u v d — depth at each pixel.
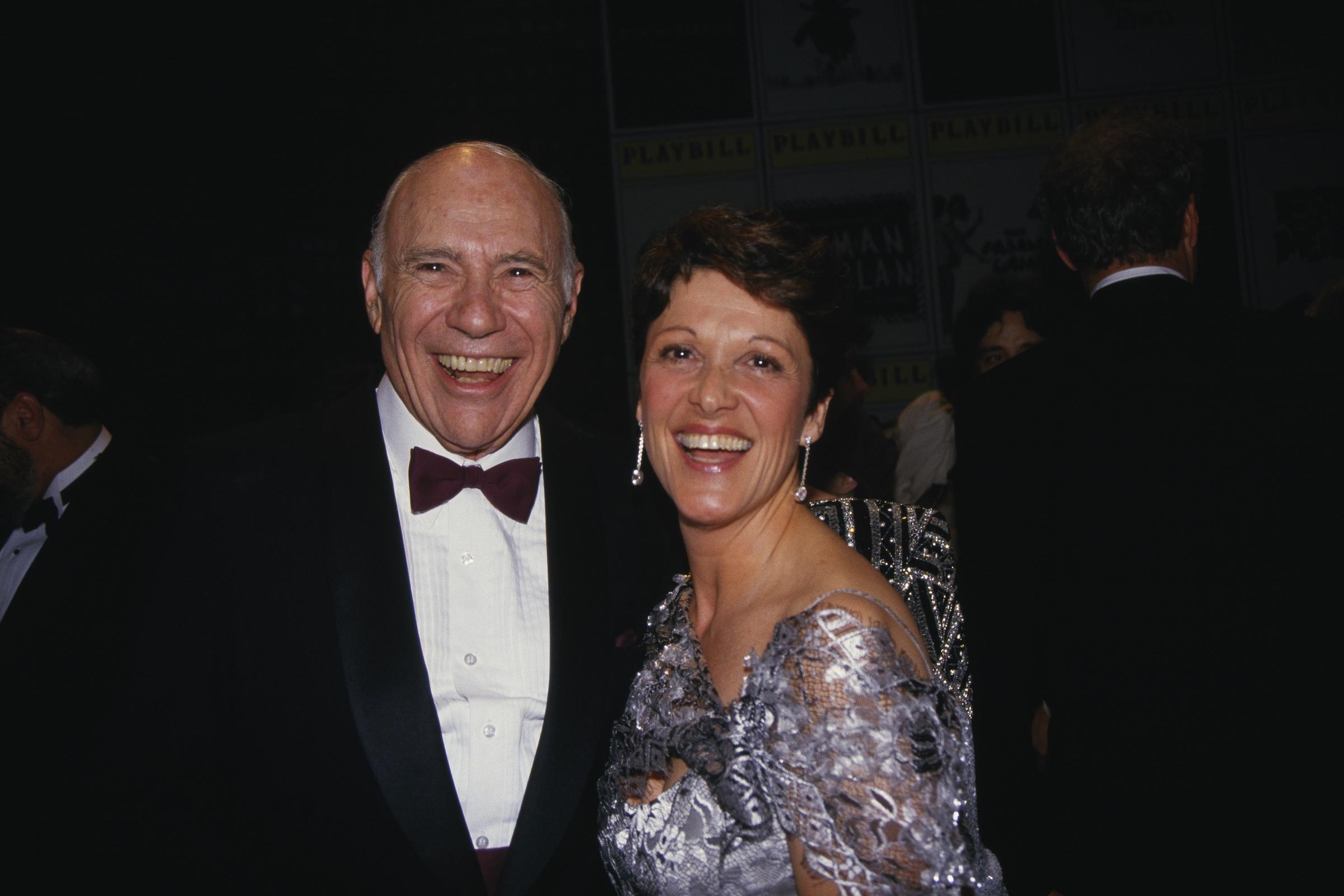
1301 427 1.52
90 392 2.98
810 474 2.98
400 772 1.51
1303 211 4.64
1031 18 4.73
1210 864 1.51
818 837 1.13
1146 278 1.73
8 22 4.26
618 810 1.40
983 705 1.73
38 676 2.41
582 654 1.65
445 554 1.69
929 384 4.76
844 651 1.16
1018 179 4.74
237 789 1.58
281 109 4.49
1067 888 1.64
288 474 1.66
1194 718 1.51
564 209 1.79
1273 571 1.50
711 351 1.33
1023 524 1.70
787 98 4.76
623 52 4.73
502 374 1.68
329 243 4.54
